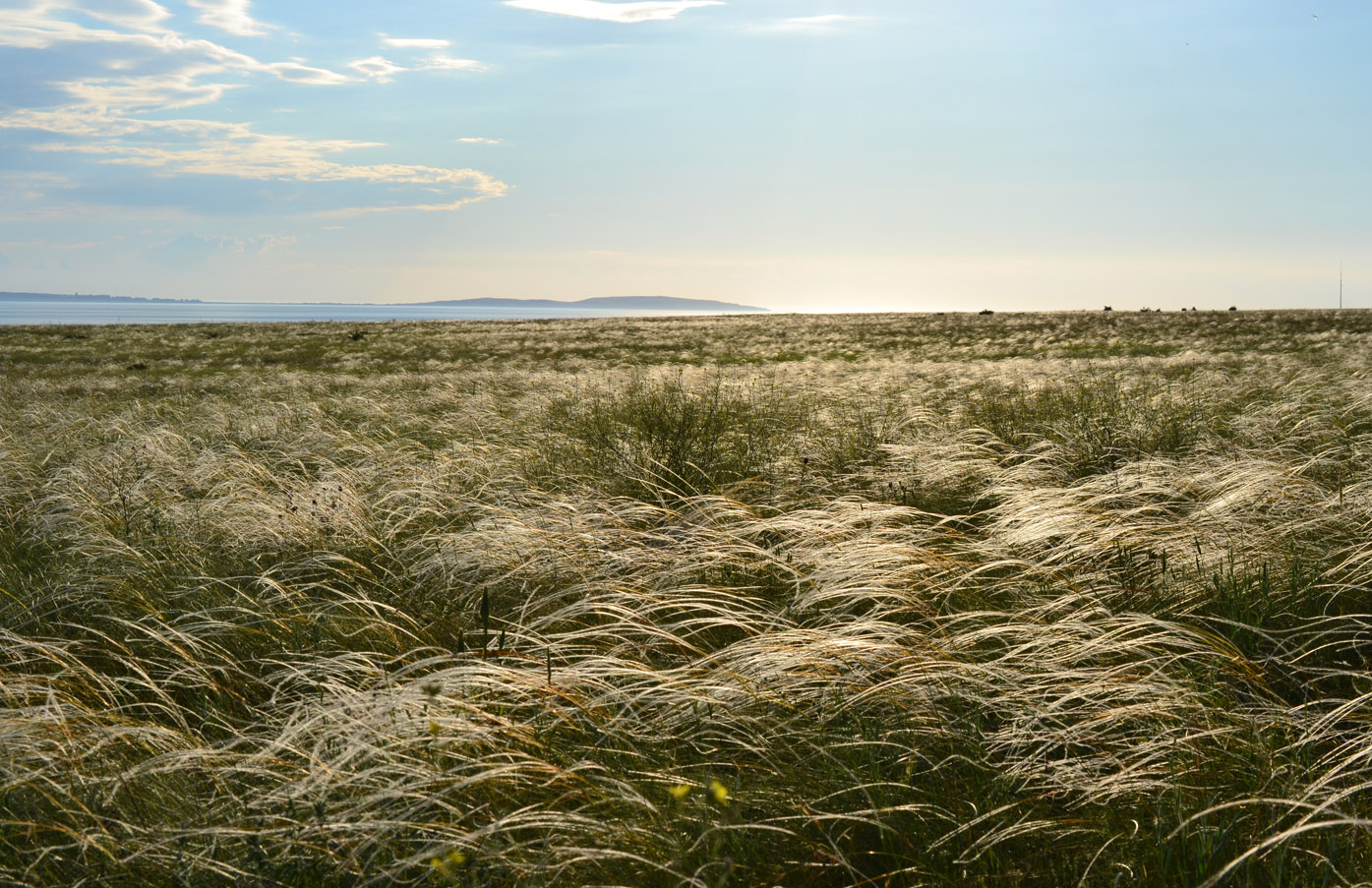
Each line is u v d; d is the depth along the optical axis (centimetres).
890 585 414
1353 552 424
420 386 2017
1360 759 272
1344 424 825
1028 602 405
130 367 3238
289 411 1225
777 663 318
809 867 233
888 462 732
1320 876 218
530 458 791
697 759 285
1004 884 225
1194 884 217
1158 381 1278
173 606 458
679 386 944
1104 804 248
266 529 566
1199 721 285
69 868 235
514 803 257
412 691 285
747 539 526
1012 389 1226
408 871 228
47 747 288
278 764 268
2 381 2320
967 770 274
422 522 611
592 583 431
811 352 3959
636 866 228
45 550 592
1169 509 554
